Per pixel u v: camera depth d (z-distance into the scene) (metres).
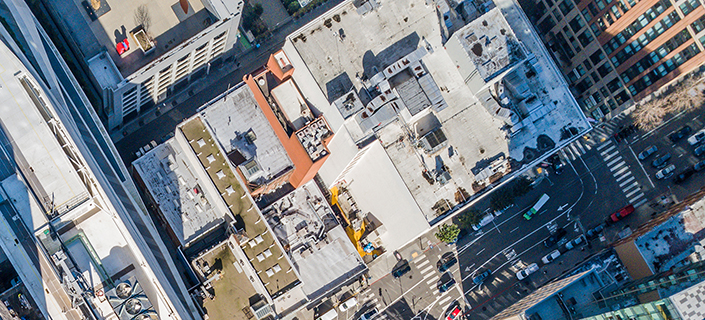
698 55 104.00
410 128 97.81
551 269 125.94
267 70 104.88
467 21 99.75
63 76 100.44
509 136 97.88
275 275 102.19
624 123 128.25
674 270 103.69
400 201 100.50
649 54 109.62
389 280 124.00
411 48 98.69
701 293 92.00
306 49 97.19
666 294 97.75
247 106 105.38
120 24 106.00
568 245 125.50
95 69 102.88
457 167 97.94
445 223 124.31
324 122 99.69
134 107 116.56
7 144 87.62
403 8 98.75
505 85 98.12
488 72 93.25
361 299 123.50
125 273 89.56
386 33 98.56
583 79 126.94
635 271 112.50
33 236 87.12
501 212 125.69
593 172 127.81
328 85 97.50
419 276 124.69
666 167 127.19
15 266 85.81
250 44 126.81
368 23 98.38
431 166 97.88
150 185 103.62
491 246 126.06
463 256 125.62
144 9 106.44
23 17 94.19
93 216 90.50
